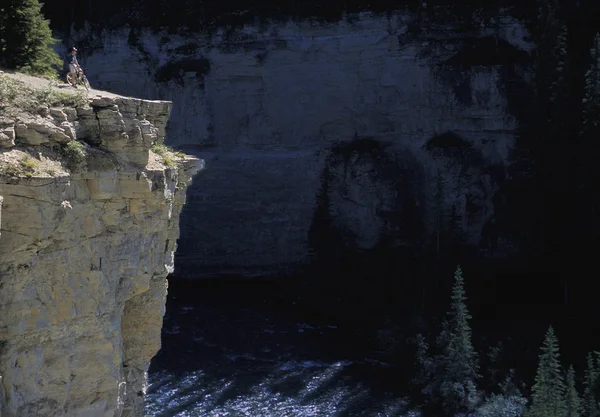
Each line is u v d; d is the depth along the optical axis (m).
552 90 57.69
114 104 16.08
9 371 13.91
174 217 18.95
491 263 63.31
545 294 60.09
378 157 67.62
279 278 68.19
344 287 63.09
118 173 15.85
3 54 24.33
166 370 47.91
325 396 45.66
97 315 15.62
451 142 66.25
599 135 52.53
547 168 58.16
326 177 66.75
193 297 63.16
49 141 14.59
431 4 67.12
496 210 64.50
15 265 13.70
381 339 53.84
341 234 67.19
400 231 66.06
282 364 50.09
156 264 17.64
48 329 14.63
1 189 13.30
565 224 56.19
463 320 46.12
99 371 15.87
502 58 65.81
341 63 69.06
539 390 37.50
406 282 61.97
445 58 67.00
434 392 45.19
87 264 15.36
